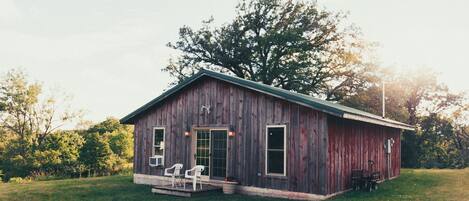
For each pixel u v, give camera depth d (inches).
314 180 455.8
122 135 1553.9
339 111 426.3
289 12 1376.7
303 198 462.9
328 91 1348.4
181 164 541.6
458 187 567.5
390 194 492.1
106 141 1400.1
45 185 609.6
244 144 525.3
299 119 474.6
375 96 1338.6
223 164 552.7
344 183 496.4
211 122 565.6
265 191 497.7
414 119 1672.0
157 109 641.6
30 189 561.6
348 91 1344.7
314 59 1301.7
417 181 646.5
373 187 536.7
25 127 1380.4
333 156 467.2
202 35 1438.2
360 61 1328.7
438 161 1798.7
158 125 636.7
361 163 560.7
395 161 738.2
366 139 589.0
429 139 1726.1
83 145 1369.3
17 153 1338.6
